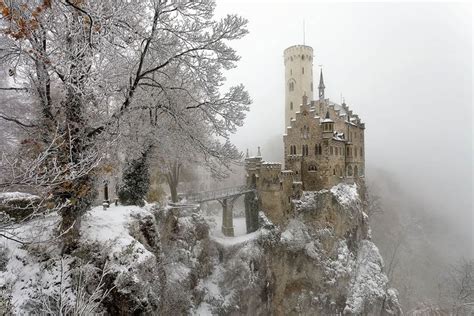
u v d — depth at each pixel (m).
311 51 73.56
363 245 45.88
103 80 11.11
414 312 44.56
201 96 17.47
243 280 34.66
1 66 11.47
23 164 6.75
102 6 10.91
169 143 16.73
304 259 39.00
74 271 10.77
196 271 30.47
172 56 14.52
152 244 17.09
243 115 15.16
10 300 9.30
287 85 74.62
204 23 14.33
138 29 12.94
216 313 31.22
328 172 41.44
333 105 47.97
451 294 44.88
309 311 37.34
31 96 12.34
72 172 7.46
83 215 13.14
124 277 10.90
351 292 39.50
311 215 40.97
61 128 10.88
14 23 8.82
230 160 16.25
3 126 13.22
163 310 18.84
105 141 12.30
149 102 15.45
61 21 10.80
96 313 9.84
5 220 8.43
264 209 40.91
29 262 10.55
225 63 14.91
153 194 26.47
